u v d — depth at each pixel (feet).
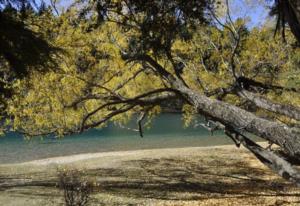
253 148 21.31
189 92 21.77
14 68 13.70
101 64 37.93
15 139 116.47
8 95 15.51
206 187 53.72
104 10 24.95
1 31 13.12
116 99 32.45
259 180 58.18
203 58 40.16
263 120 18.24
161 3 23.70
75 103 36.88
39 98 40.14
